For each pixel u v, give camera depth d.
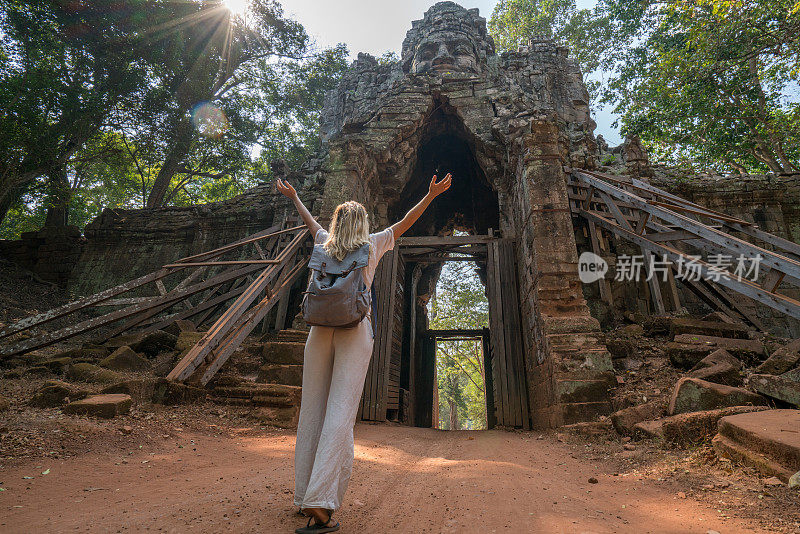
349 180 10.64
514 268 10.85
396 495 2.43
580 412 6.86
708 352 7.33
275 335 10.69
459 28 22.77
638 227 9.40
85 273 16.48
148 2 17.97
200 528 1.62
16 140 14.23
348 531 1.72
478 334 16.09
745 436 3.06
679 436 4.11
